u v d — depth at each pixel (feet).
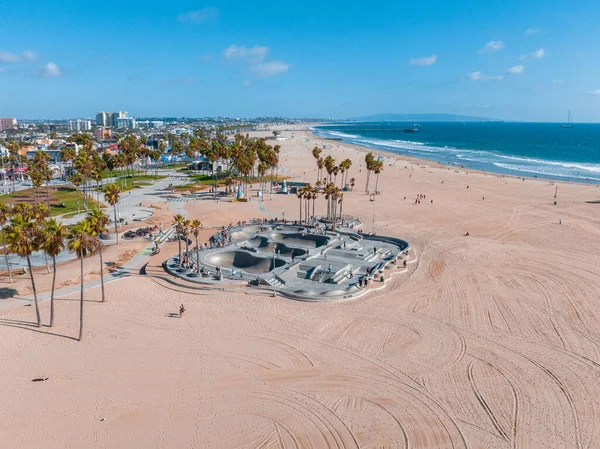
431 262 263.70
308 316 191.52
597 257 271.90
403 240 304.50
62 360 155.63
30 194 485.56
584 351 161.89
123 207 419.74
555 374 147.54
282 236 319.27
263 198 480.64
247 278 229.66
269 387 140.56
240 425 123.54
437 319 188.24
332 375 147.13
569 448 114.32
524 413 128.26
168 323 184.14
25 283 225.97
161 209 412.36
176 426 123.24
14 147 609.01
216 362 154.92
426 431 120.88
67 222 353.51
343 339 171.22
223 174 627.05
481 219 377.71
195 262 254.47
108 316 190.29
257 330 178.50
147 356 158.61
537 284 227.20
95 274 240.94
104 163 540.93
